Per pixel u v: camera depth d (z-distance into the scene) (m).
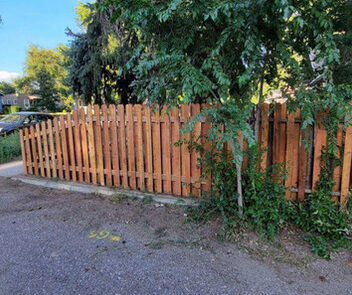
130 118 3.67
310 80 2.89
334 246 2.41
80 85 6.61
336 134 2.74
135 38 5.00
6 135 8.26
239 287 1.86
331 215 2.60
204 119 3.15
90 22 5.75
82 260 2.21
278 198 2.65
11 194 3.94
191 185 3.40
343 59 2.82
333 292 1.83
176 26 2.35
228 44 2.36
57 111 25.05
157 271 2.04
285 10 1.69
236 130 2.18
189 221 2.89
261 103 2.68
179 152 3.42
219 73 2.12
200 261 2.19
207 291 1.82
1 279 1.96
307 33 2.29
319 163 2.84
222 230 2.59
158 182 3.63
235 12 1.91
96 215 3.12
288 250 2.36
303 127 2.18
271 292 1.81
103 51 5.49
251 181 2.70
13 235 2.66
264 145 2.97
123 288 1.85
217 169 2.84
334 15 2.40
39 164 4.65
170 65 2.31
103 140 3.95
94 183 4.13
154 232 2.72
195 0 1.97
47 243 2.49
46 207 3.40
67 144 4.30
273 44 2.33
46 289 1.84
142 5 2.05
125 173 3.84
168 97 2.61
